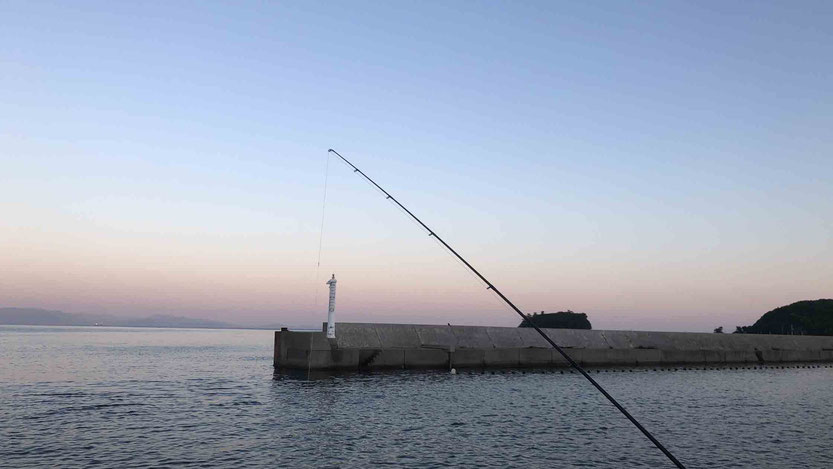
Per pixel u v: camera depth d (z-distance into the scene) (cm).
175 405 1866
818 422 1809
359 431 1478
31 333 11925
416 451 1284
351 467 1143
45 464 1123
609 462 1233
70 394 2097
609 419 1750
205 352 5341
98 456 1193
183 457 1198
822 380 3259
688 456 1316
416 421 1627
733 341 4425
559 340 3688
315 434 1432
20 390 2188
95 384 2433
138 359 4144
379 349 2919
